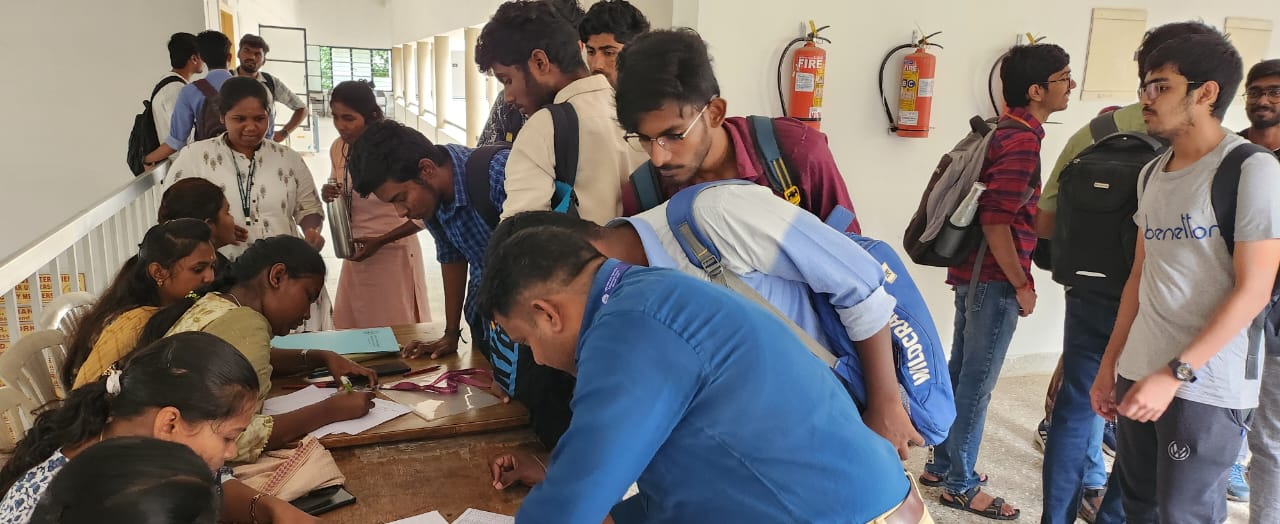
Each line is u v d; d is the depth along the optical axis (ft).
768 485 3.31
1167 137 6.06
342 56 73.26
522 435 5.80
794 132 5.38
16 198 18.53
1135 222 6.95
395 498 4.90
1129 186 7.01
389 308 11.36
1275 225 5.48
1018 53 8.60
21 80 17.98
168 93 15.26
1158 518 6.75
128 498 2.88
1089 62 12.98
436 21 41.04
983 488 10.02
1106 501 7.89
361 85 11.07
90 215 9.30
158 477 2.97
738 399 3.25
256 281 5.92
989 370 9.09
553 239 3.49
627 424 3.06
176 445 3.19
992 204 8.47
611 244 4.42
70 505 2.89
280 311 6.03
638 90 4.65
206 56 16.49
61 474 3.00
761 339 3.33
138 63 18.54
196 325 5.24
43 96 18.19
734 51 10.93
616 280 3.42
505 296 3.48
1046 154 13.34
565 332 3.50
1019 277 8.59
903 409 4.58
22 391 6.08
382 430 5.64
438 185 6.70
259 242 6.09
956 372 9.88
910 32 11.79
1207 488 6.18
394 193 6.61
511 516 4.72
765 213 4.22
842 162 12.01
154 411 3.84
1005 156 8.42
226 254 9.80
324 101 72.13
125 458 2.99
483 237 6.93
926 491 9.95
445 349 7.45
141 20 18.37
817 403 3.41
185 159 9.80
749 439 3.28
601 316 3.30
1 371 5.89
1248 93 7.61
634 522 4.23
